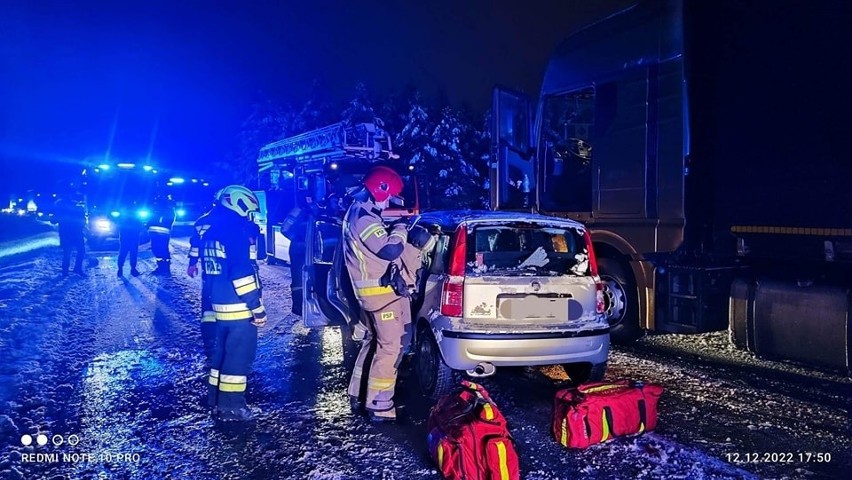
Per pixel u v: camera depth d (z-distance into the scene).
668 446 4.27
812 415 4.83
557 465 4.03
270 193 15.27
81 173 18.73
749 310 6.01
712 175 6.09
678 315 6.28
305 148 15.59
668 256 6.28
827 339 5.49
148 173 18.77
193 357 6.66
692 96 6.04
